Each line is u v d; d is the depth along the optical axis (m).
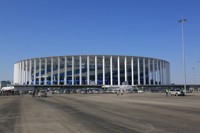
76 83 139.62
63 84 140.00
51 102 38.56
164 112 20.91
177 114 19.17
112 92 115.81
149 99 47.03
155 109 24.11
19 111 23.09
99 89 129.25
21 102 39.03
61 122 15.15
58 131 11.91
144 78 145.75
